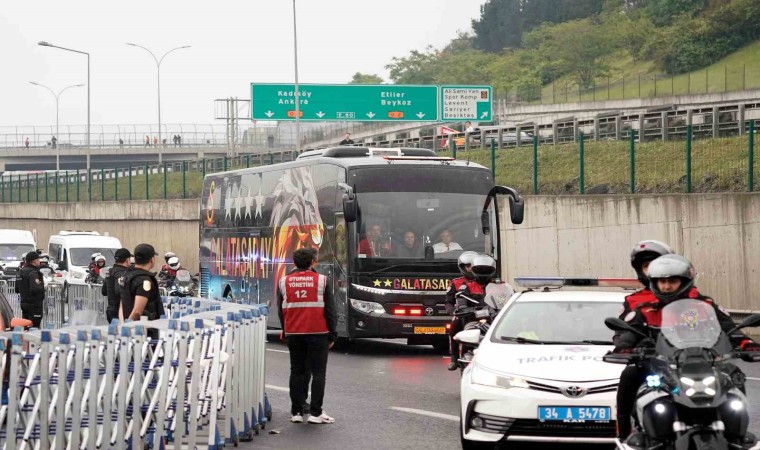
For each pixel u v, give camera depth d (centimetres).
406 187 2528
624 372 983
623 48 13100
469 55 15850
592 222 3544
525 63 14250
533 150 4050
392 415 1579
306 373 1525
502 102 9981
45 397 1066
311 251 1517
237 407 1346
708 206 3169
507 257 3925
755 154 3356
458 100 7256
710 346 845
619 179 3734
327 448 1319
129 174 6731
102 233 6950
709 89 10338
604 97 10925
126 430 1167
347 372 2153
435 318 2488
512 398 1209
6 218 8169
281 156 5672
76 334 1112
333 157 2681
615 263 3466
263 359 1504
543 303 1398
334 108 7131
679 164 3600
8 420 1045
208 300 1683
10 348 1066
